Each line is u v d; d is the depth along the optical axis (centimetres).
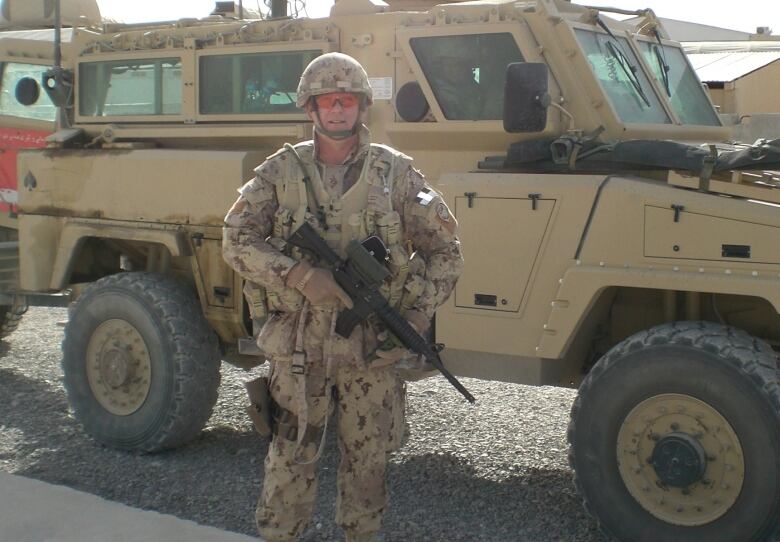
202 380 501
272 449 318
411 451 511
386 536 397
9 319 744
